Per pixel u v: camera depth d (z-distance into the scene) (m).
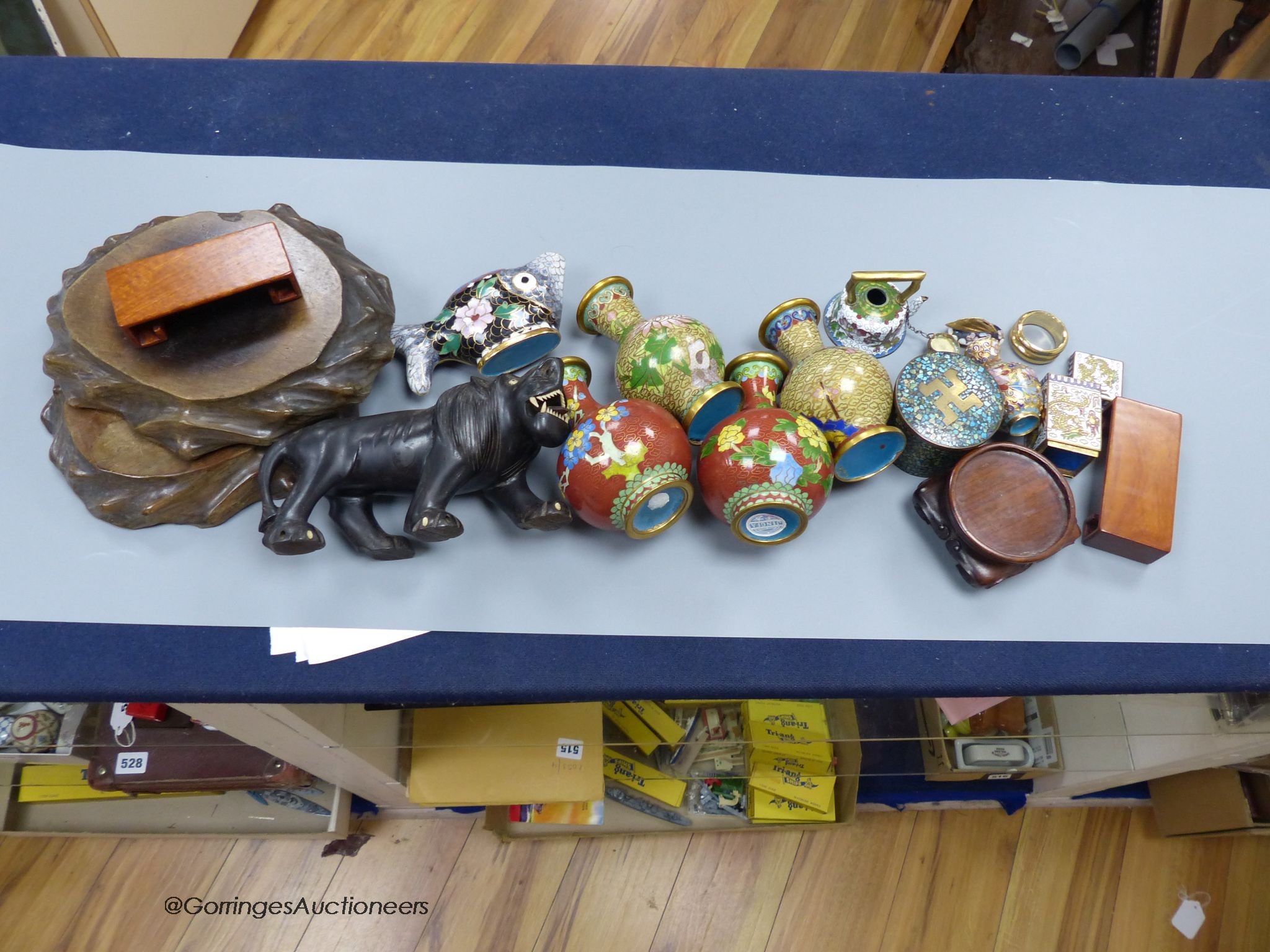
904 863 1.55
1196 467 0.88
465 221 0.92
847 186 0.97
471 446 0.71
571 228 0.93
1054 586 0.83
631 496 0.70
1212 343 0.93
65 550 0.77
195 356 0.74
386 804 1.46
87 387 0.73
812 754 1.29
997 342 0.88
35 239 0.87
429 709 1.09
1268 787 1.46
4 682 0.74
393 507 0.81
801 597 0.81
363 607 0.77
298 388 0.75
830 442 0.78
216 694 0.75
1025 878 1.55
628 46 2.04
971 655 0.80
